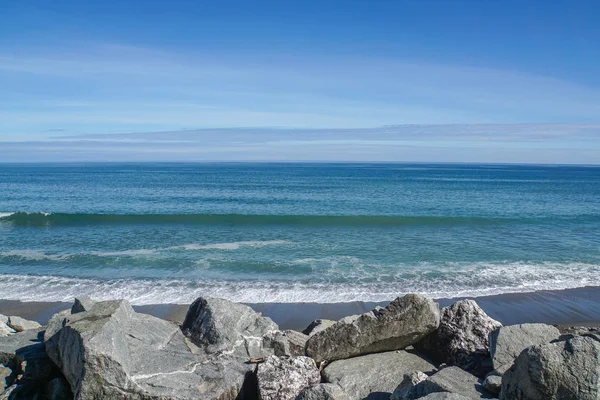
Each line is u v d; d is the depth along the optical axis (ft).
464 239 81.97
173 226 93.91
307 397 20.56
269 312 45.70
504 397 19.60
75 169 469.57
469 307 29.17
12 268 60.29
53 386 23.40
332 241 79.00
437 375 22.06
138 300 48.26
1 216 98.48
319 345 27.14
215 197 158.10
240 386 23.29
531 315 45.88
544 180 310.45
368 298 49.67
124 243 76.28
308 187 212.02
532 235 86.74
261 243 76.84
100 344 21.35
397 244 76.79
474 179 310.45
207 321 27.86
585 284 55.47
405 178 312.09
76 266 61.41
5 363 25.68
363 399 23.03
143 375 22.15
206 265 61.98
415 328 27.30
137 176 306.76
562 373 18.31
